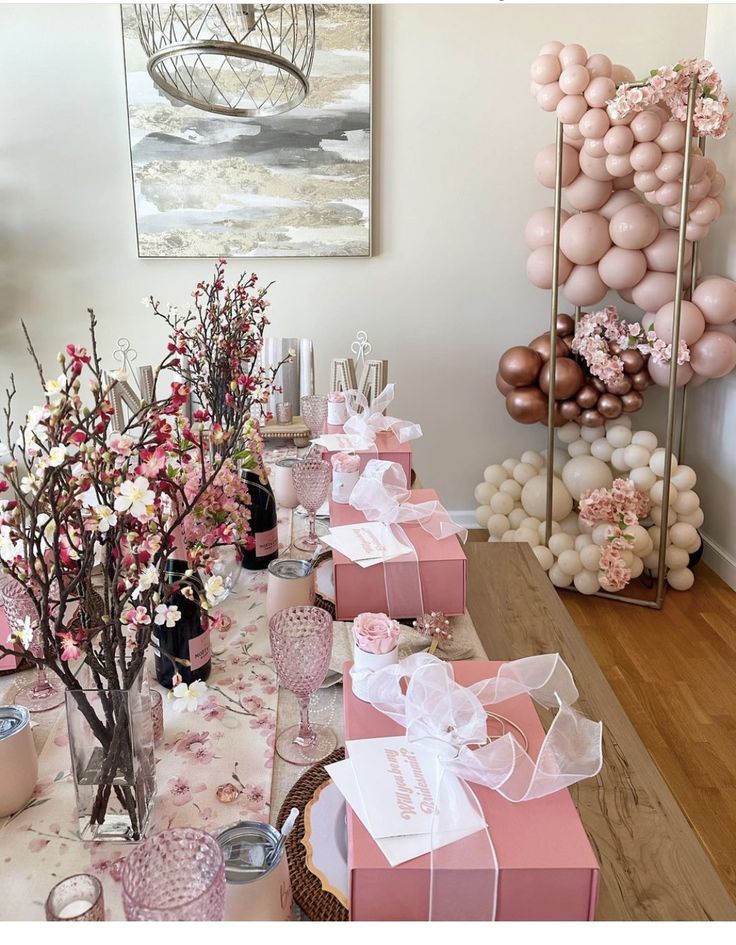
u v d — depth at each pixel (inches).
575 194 126.3
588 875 32.8
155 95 136.6
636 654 118.7
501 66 141.5
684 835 43.4
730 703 106.9
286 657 43.4
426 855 33.3
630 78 120.5
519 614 65.7
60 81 137.6
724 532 143.4
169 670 51.9
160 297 146.9
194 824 41.1
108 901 36.2
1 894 37.0
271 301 148.8
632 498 129.6
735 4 131.4
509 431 158.7
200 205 141.9
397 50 139.7
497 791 36.9
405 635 54.2
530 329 153.5
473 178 145.9
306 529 77.1
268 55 67.4
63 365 34.7
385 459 78.8
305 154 140.8
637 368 132.6
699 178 118.0
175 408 39.7
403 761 39.0
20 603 50.6
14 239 143.6
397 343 152.8
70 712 38.4
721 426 143.1
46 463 33.4
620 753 49.9
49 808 42.7
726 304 123.3
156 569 38.4
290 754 46.5
